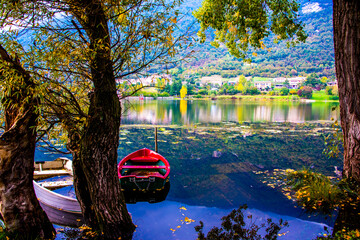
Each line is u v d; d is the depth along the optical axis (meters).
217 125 16.02
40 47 2.74
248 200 5.15
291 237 3.65
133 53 3.08
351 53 4.59
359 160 4.86
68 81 3.27
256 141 11.00
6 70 2.44
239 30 8.02
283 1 7.52
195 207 4.87
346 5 4.49
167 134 12.80
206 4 7.71
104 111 3.02
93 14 2.84
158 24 3.03
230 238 2.94
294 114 23.31
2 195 2.80
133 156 6.95
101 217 3.29
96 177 3.13
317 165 7.56
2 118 3.12
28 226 2.96
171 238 3.66
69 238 3.46
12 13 2.53
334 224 4.03
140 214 4.55
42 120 2.81
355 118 4.82
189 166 7.61
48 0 2.60
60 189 5.38
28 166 2.92
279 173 6.85
